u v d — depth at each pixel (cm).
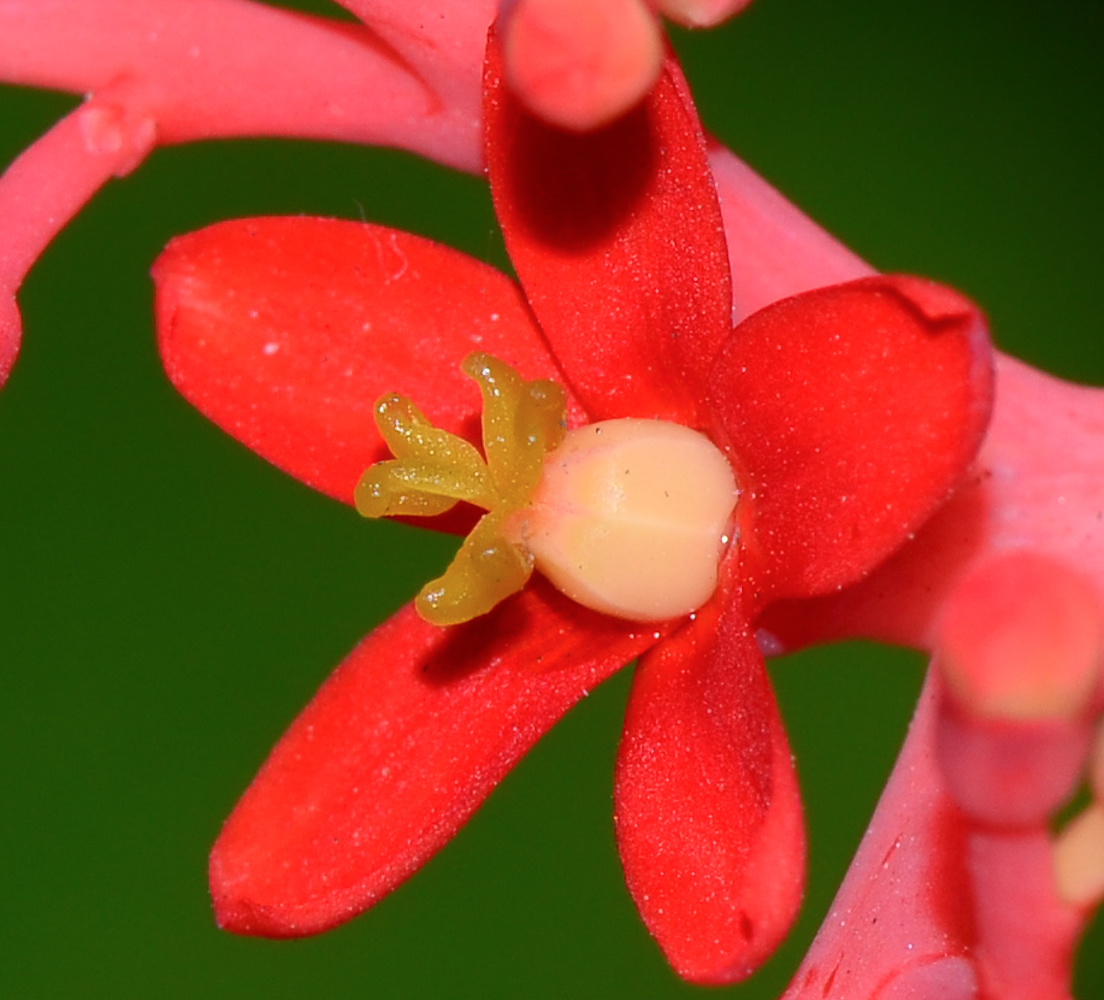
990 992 7
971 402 7
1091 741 7
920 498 7
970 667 7
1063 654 7
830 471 7
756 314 7
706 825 7
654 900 7
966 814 7
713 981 7
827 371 7
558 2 7
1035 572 7
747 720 7
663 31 7
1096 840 7
